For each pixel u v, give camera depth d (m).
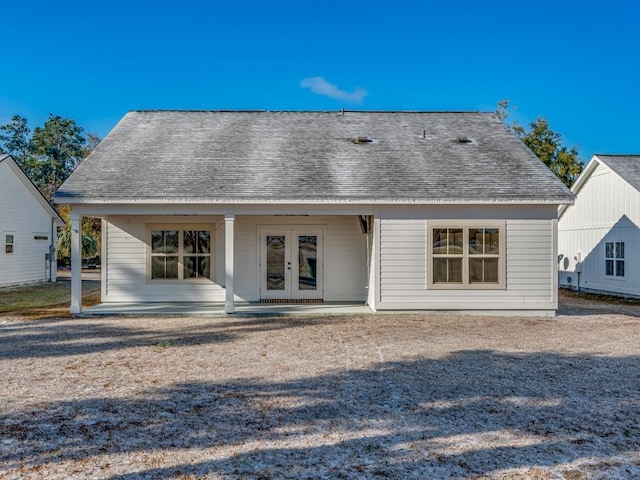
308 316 11.46
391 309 11.62
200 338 8.91
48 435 4.36
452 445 4.18
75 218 11.27
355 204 11.34
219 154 12.97
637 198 15.82
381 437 4.34
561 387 5.91
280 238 13.67
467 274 11.58
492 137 14.45
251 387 5.85
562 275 20.62
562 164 30.58
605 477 3.61
